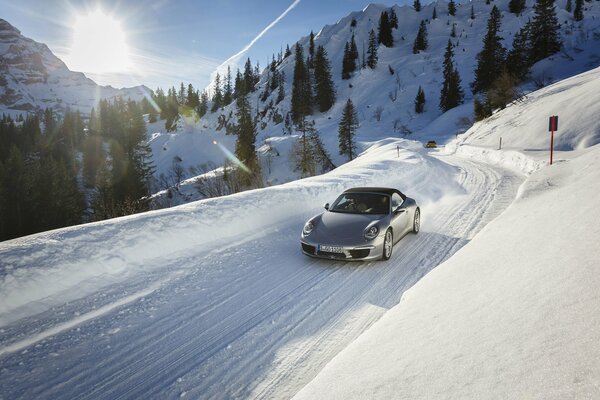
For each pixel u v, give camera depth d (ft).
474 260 11.34
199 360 9.96
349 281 15.30
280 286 14.94
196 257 18.25
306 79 415.23
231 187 70.03
